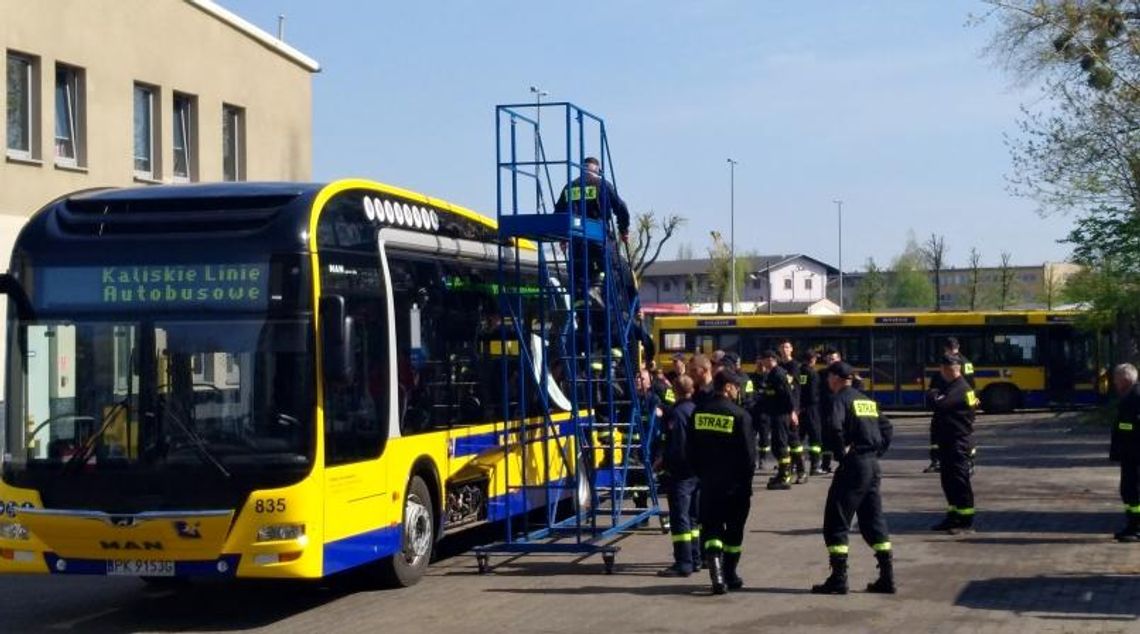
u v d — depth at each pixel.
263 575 10.52
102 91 25.84
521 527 16.86
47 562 10.79
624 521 14.84
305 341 10.75
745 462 11.89
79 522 10.61
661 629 10.48
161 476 10.61
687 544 13.07
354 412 11.43
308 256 10.84
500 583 12.89
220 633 10.84
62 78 25.27
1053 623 10.45
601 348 15.54
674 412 13.05
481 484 14.47
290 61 32.88
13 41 23.53
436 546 14.88
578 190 14.46
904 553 14.08
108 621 11.57
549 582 12.90
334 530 10.95
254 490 10.54
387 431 12.05
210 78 29.52
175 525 10.50
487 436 14.52
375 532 11.80
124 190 11.70
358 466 11.43
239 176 30.94
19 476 10.82
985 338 41.97
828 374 11.93
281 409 10.65
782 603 11.47
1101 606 11.10
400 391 12.40
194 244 10.91
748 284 119.19
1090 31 30.70
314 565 10.62
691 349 42.84
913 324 42.06
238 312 10.79
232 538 10.52
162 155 27.73
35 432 10.88
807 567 13.37
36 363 10.98
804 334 42.44
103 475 10.68
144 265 10.92
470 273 14.49
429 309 13.23
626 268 15.63
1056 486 20.56
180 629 11.09
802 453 22.38
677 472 13.03
